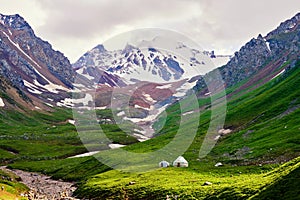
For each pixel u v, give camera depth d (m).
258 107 157.25
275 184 46.53
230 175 75.06
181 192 61.78
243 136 121.44
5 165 153.25
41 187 101.69
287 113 130.62
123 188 71.31
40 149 188.62
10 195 71.38
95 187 80.50
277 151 90.75
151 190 66.81
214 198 53.56
